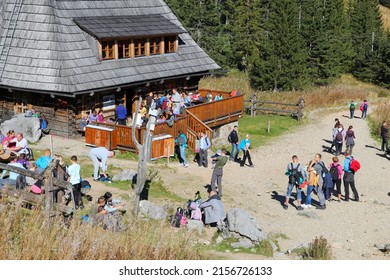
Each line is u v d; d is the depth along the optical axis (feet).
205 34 233.76
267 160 117.70
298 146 132.05
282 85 216.13
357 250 69.21
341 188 100.99
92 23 114.73
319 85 244.63
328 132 147.74
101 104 115.14
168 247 49.62
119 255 46.34
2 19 114.73
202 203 72.69
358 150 131.54
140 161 67.92
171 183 92.17
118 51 117.70
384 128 129.29
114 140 103.65
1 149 80.48
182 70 129.59
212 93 143.43
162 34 124.77
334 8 273.75
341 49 264.31
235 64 241.35
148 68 122.11
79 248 45.39
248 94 186.70
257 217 81.15
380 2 409.08
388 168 117.39
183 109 115.44
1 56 110.63
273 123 152.56
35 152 97.40
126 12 126.00
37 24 110.73
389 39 262.88
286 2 215.51
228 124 134.51
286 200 86.22
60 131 110.52
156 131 104.47
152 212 69.51
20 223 48.93
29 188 61.82
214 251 63.05
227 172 106.11
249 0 236.43
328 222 80.89
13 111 114.93
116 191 78.33
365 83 259.80
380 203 92.07
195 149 109.91
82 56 110.73
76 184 65.82
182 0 236.22
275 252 65.98
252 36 236.43
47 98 110.83
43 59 107.55
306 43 242.58
